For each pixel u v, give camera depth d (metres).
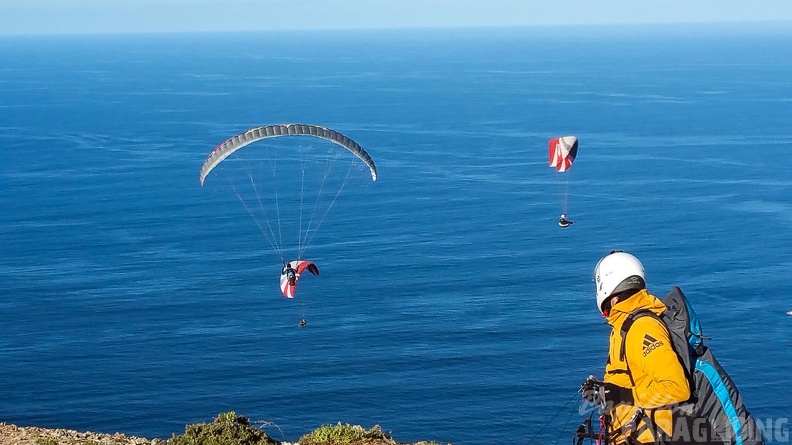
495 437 48.50
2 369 63.16
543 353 64.50
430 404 54.00
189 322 74.62
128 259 98.12
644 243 103.44
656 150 177.25
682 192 134.12
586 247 101.56
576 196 132.38
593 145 185.88
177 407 54.84
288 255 98.62
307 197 136.00
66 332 72.31
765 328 71.31
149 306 79.88
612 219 116.69
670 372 5.39
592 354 64.00
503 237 106.75
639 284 5.83
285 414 53.38
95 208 126.69
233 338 69.81
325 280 87.56
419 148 185.00
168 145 192.62
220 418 12.12
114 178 152.12
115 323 74.75
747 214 118.19
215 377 60.50
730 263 93.62
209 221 118.62
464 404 53.72
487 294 81.81
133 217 120.75
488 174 152.25
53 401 56.34
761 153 170.38
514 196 133.00
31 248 103.56
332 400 55.44
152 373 61.53
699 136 195.75
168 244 105.31
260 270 92.56
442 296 81.25
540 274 89.19
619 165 160.12
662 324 5.61
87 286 87.00
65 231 112.31
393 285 85.44
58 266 95.25
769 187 136.00
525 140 193.75
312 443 11.98
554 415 51.12
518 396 54.94
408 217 119.38
